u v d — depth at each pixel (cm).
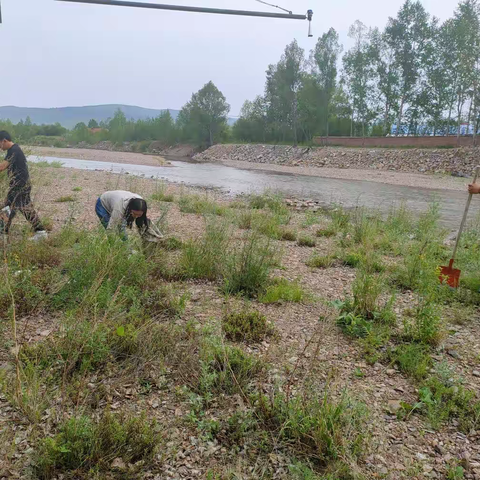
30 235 643
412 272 599
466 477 264
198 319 453
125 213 574
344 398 314
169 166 4247
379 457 278
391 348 414
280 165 4634
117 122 9831
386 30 5231
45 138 9819
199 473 260
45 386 318
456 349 421
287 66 6200
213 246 611
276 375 358
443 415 317
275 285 564
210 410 315
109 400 315
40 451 257
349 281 617
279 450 281
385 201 1816
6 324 405
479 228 1057
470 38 4059
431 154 3734
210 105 7506
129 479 251
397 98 5469
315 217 1156
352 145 5194
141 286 502
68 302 446
